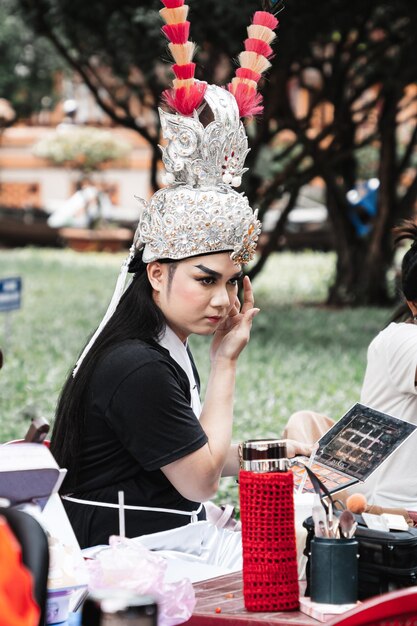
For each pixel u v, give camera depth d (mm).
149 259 8383
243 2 25375
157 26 28984
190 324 8344
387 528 7141
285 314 37625
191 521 8492
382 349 9797
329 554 6688
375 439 8297
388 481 9438
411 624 6184
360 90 36250
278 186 33312
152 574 6750
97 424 8266
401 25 33375
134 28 30578
